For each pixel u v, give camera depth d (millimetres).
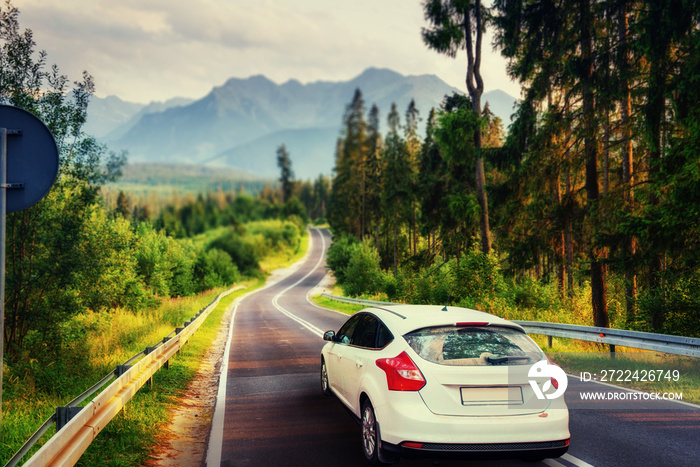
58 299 9445
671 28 12891
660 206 12461
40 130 3613
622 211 13836
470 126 24031
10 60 9070
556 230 18375
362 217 75000
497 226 21906
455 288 22688
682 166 11727
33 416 6477
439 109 27562
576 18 16906
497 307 17938
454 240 33344
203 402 8453
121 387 6305
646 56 14352
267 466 5238
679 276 12125
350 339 6809
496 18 19953
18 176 3576
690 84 12555
